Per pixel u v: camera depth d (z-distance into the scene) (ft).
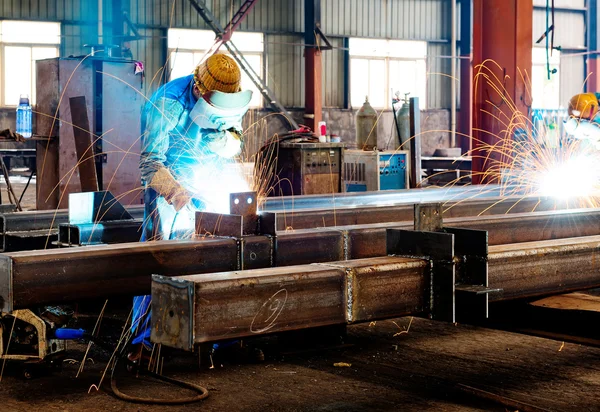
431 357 12.71
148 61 58.90
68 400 10.44
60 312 11.82
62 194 22.93
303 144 27.73
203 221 9.91
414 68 68.28
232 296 7.23
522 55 25.40
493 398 10.49
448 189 19.15
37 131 23.49
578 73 73.51
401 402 10.46
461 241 8.74
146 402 10.31
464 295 8.43
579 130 21.42
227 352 12.53
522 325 10.18
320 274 7.79
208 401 10.44
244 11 56.44
